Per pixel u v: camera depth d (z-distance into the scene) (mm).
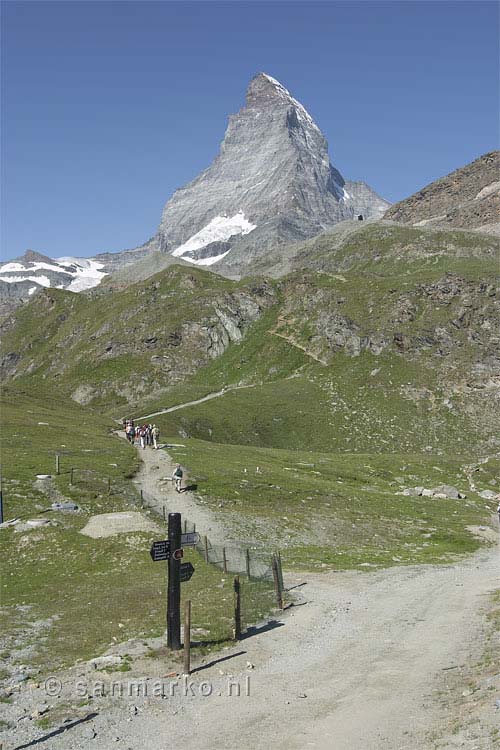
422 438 178000
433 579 44719
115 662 25094
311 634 30031
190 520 58250
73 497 60812
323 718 20266
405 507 77688
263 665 25641
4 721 20109
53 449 83500
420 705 20688
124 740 18969
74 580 39688
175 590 26812
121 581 38844
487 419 186625
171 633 26734
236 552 45500
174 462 84500
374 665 25578
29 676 23969
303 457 116438
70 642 27828
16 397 139875
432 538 65250
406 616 33750
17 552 46094
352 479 97000
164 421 177875
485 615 33219
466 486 110250
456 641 28531
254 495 71312
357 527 65562
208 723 20156
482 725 17422
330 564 49250
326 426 185375
